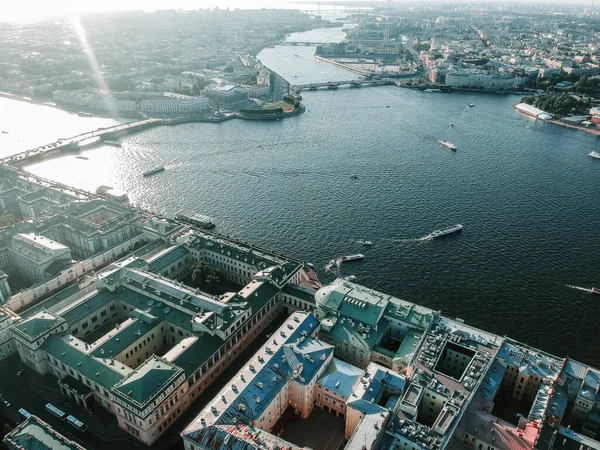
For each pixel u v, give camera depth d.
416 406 197.62
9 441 180.38
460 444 196.75
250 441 178.62
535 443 186.12
